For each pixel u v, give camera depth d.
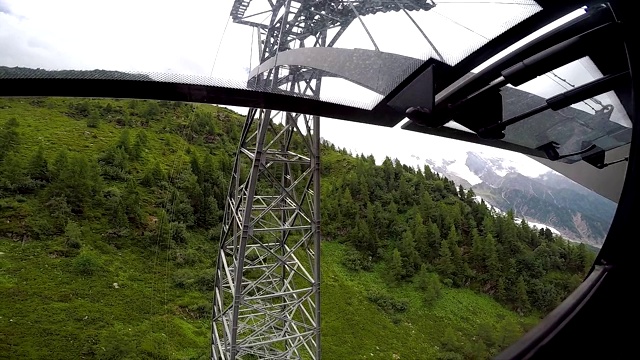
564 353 1.67
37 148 49.59
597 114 4.09
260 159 11.30
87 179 42.97
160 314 29.16
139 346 24.92
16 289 26.70
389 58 3.67
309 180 13.34
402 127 5.14
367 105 4.12
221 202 49.34
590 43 2.37
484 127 3.31
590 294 1.79
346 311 36.94
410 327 37.28
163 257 37.03
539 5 2.53
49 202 37.50
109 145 57.22
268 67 6.02
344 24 6.89
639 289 1.72
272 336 16.41
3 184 37.97
